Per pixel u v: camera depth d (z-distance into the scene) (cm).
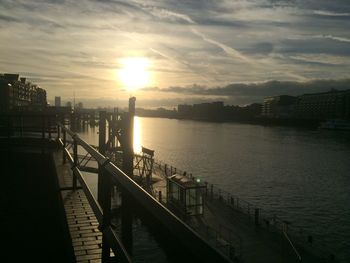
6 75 12131
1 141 1952
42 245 1089
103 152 1435
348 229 3338
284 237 2158
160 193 2914
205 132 18262
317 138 14575
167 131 19100
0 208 1307
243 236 2147
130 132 1866
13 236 1128
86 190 471
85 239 568
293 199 4528
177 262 125
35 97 15138
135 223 1919
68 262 625
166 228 139
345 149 10344
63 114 1880
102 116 1427
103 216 297
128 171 1847
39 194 1455
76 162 801
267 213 3838
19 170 1678
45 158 1691
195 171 6488
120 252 216
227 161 7775
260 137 14925
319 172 6594
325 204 4300
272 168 6944
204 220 2416
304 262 1831
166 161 7644
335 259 1945
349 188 5238
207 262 107
